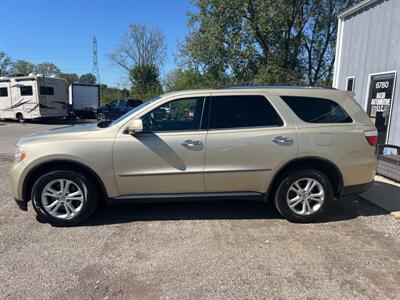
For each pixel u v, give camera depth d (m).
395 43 7.34
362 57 8.55
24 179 4.03
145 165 4.07
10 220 4.37
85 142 4.01
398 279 3.00
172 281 2.98
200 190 4.20
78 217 4.14
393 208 4.71
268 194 4.26
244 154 4.09
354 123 4.25
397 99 7.30
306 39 22.44
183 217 4.48
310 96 4.25
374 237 3.86
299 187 4.24
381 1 7.75
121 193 4.16
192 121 4.16
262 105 4.20
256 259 3.35
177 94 4.22
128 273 3.11
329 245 3.66
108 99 48.69
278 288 2.87
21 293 2.80
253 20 18.70
